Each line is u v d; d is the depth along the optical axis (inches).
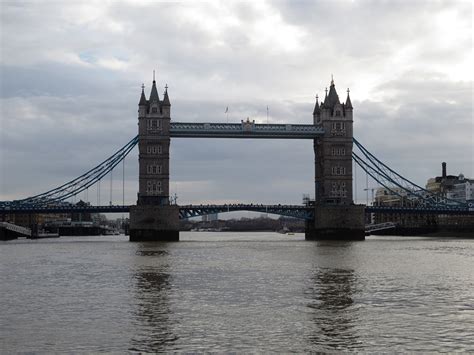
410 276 2699.3
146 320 1670.8
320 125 7470.5
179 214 6948.8
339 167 7431.1
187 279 2608.3
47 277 2746.1
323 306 1872.5
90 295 2137.1
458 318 1678.2
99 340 1446.9
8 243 6830.7
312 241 7066.9
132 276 2748.5
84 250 5012.3
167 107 6978.4
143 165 6934.1
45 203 7175.2
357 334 1493.6
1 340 1451.8
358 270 2992.1
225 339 1450.5
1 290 2290.8
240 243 6668.3
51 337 1478.8
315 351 1342.3
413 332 1512.1
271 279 2588.6
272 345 1393.9
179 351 1347.2
